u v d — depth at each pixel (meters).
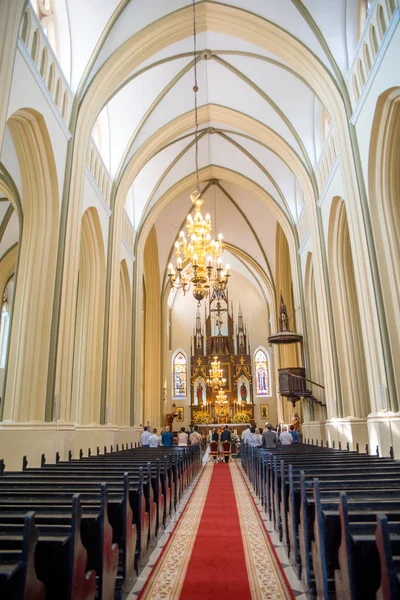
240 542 5.62
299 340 16.83
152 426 22.30
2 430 8.45
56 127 9.37
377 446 8.30
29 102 8.03
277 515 5.94
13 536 2.58
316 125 13.59
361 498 3.67
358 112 9.61
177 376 31.47
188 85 14.04
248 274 31.39
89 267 13.08
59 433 8.84
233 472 14.87
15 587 2.09
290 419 22.78
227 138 17.14
